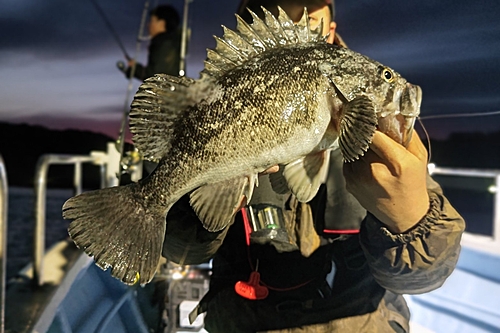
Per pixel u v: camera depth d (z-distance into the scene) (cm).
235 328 52
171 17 156
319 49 44
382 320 52
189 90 42
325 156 45
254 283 51
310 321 51
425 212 44
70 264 86
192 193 44
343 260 53
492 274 88
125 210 43
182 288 76
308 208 52
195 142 42
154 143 43
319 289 52
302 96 42
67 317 64
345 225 53
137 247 42
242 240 54
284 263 52
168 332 75
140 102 42
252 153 42
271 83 42
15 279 76
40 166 78
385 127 43
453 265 47
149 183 44
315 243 52
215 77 43
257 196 52
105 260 41
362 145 39
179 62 159
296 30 45
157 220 44
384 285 49
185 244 50
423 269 45
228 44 44
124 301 74
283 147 42
